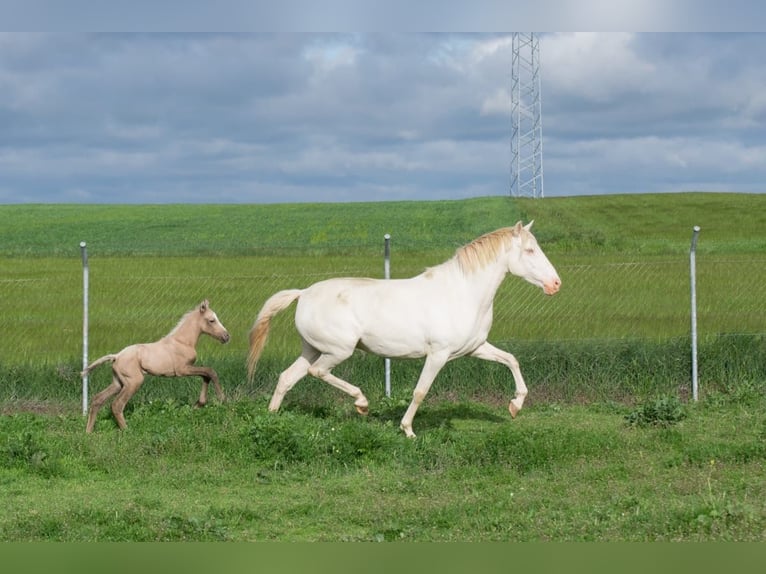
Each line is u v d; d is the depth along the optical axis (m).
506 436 10.79
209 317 13.10
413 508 8.66
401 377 15.38
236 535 7.98
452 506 8.62
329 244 52.75
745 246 42.69
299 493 9.49
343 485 9.80
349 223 68.81
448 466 10.41
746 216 63.97
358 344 12.57
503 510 8.51
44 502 9.10
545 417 13.76
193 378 15.14
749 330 17.14
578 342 16.05
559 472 9.96
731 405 13.91
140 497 9.25
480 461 10.48
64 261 36.16
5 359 16.19
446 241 53.12
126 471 10.41
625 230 56.66
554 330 17.56
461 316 12.16
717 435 11.86
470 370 15.38
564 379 15.30
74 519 8.29
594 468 10.00
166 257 34.72
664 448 10.89
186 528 7.94
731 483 9.21
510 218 66.81
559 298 20.42
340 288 12.50
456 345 12.20
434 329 12.10
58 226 71.62
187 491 9.66
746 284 21.36
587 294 20.83
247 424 11.72
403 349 12.26
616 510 8.27
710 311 18.81
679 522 7.71
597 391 15.10
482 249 12.28
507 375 15.33
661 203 76.19
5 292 22.47
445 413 13.91
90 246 53.06
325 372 12.68
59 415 13.88
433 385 15.21
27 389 15.01
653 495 8.86
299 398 14.90
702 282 21.66
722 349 15.62
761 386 14.78
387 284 12.44
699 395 14.93
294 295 12.95
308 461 10.66
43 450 10.74
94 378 15.22
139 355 12.67
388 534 7.88
